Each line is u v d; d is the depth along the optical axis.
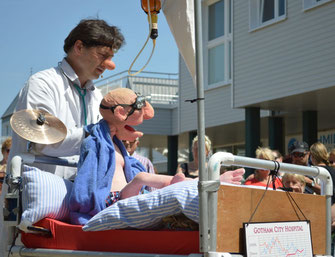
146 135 18.48
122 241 2.44
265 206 2.42
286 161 6.75
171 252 2.29
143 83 18.28
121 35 3.33
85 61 3.25
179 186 2.41
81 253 2.50
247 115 12.70
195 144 5.31
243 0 12.63
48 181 2.83
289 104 12.18
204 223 2.11
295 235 2.51
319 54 10.57
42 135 2.94
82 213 2.78
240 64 12.66
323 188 2.87
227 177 2.48
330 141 14.56
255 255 2.28
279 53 11.55
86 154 2.88
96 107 3.47
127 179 3.09
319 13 10.59
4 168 5.52
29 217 2.71
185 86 16.55
